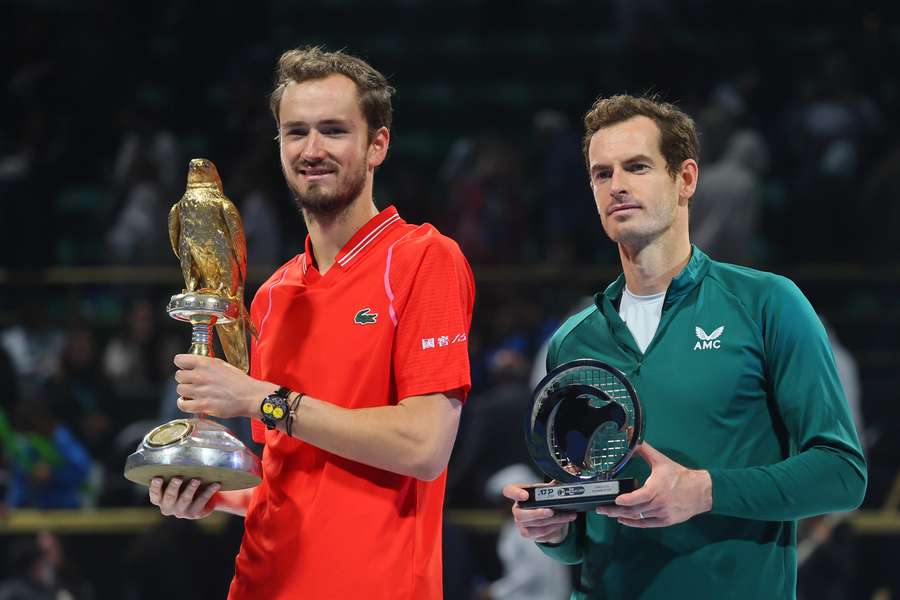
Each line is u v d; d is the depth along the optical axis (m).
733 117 37.69
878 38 45.75
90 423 33.03
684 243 11.09
